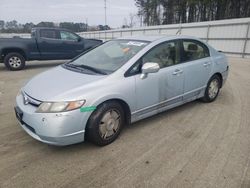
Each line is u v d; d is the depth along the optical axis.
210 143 3.60
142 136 3.82
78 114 3.11
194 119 4.50
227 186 2.67
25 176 2.84
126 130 4.02
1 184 2.70
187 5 38.34
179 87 4.45
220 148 3.46
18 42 10.25
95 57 4.32
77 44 11.72
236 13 32.75
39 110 3.08
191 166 3.03
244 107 5.18
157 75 3.98
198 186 2.67
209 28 19.20
